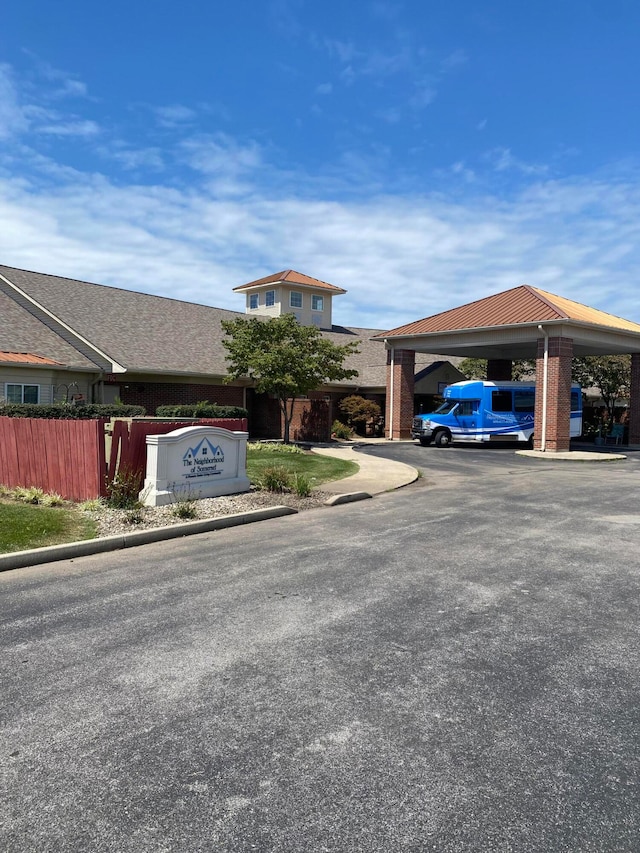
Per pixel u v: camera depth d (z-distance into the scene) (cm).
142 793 310
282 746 352
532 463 2066
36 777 324
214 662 466
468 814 294
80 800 305
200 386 2555
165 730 370
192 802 303
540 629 533
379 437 3161
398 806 300
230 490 1255
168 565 764
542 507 1171
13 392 2008
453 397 2747
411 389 2978
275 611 580
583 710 394
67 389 2177
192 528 966
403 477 1587
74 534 896
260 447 2130
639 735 366
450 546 847
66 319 2392
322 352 2352
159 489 1126
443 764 335
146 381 2441
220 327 3023
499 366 3294
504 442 2722
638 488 1443
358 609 585
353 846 273
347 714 388
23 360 1978
